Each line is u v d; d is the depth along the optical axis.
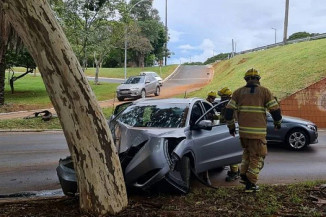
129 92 24.50
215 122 7.39
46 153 10.20
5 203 5.30
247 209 4.63
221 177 7.53
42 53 3.96
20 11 3.83
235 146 6.91
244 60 39.38
